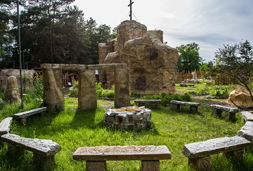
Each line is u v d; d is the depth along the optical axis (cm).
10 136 374
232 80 681
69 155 376
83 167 327
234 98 938
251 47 619
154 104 930
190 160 314
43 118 682
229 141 329
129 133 517
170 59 1388
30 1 2688
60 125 589
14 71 1597
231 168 295
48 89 783
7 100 976
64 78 2525
